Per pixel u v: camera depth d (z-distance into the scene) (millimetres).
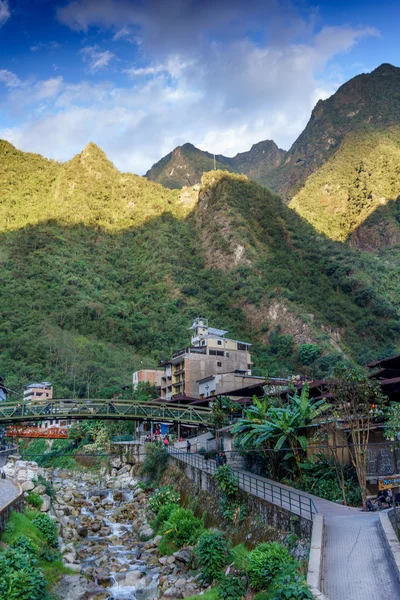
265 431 38375
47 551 30812
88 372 141000
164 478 54156
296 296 176875
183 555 33375
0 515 28672
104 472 68312
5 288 184875
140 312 190125
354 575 18406
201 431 66250
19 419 57906
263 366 142500
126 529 43594
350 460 34594
